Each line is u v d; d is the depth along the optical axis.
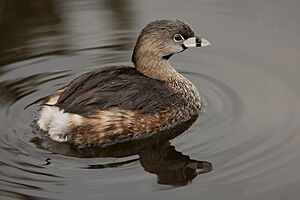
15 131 12.77
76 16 17.58
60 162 11.83
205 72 14.93
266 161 11.66
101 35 16.62
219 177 11.30
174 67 15.25
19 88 14.48
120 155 12.12
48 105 12.59
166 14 17.31
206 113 13.38
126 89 12.59
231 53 15.56
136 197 10.81
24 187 11.09
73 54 15.89
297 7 17.14
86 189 11.02
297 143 12.12
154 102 12.74
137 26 16.84
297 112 13.04
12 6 18.11
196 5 17.75
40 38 16.59
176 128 13.00
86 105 12.23
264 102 13.48
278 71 14.59
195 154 12.03
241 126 12.75
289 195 10.79
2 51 16.08
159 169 11.63
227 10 17.39
